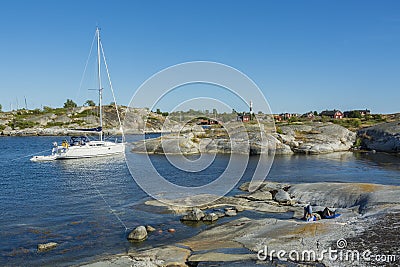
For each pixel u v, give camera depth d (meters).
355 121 89.12
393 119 98.19
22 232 19.31
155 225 20.30
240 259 13.45
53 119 136.12
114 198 27.31
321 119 101.12
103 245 17.28
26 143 86.69
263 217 21.16
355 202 22.38
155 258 14.59
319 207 22.56
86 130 58.19
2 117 145.38
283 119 106.06
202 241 16.88
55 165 47.75
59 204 25.59
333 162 49.19
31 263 15.27
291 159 53.00
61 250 16.70
